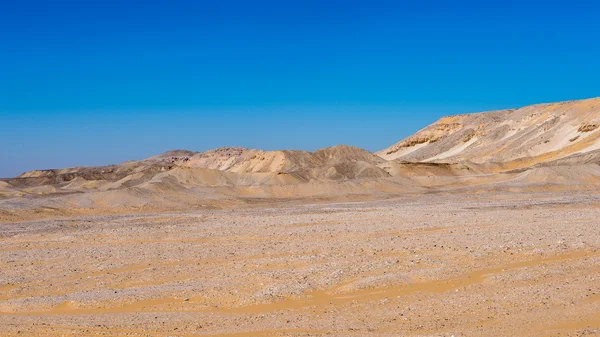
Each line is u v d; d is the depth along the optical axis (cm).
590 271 2714
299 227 4697
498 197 7769
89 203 7400
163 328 1944
